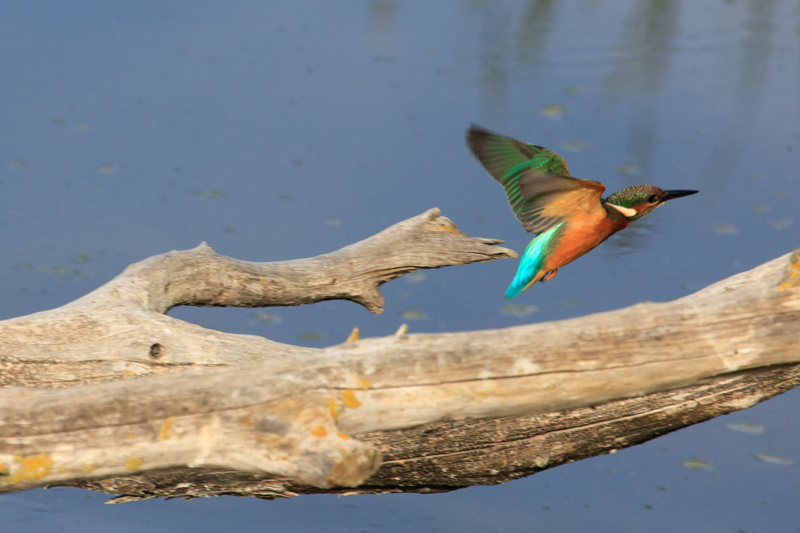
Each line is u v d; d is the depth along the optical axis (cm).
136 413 493
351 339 520
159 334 690
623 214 628
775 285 511
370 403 498
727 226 1461
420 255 851
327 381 495
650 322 508
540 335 509
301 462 477
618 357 505
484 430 632
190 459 496
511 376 504
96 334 689
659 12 2211
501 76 1859
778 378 601
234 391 492
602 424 637
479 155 583
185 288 810
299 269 839
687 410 627
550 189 589
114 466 497
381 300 866
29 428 493
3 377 670
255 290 828
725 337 505
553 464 674
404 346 506
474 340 509
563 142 1619
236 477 645
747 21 2161
